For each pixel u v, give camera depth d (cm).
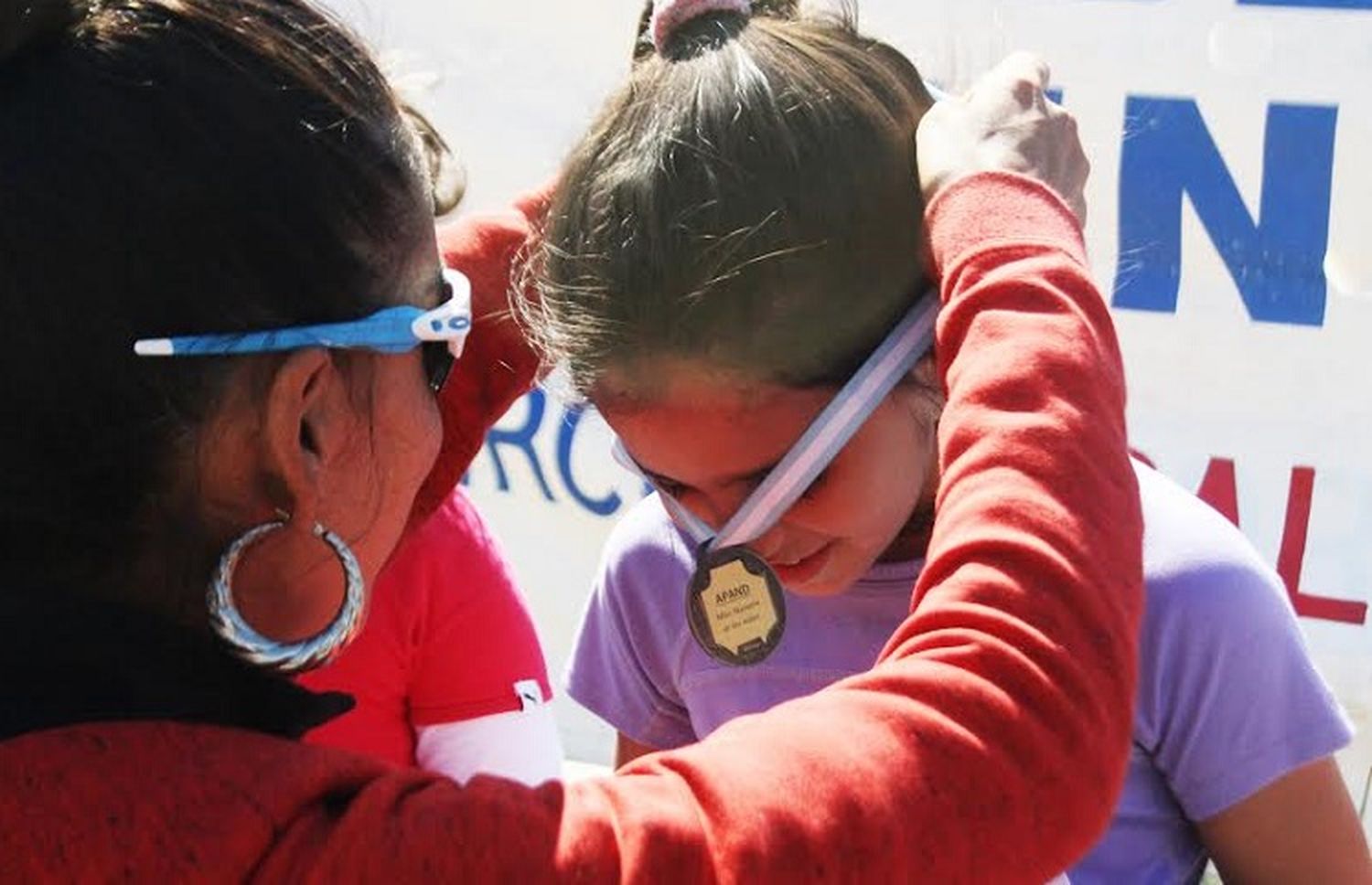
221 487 134
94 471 129
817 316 169
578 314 173
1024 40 318
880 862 128
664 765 138
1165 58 313
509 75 352
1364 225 310
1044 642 134
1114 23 314
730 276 166
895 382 173
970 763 131
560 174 190
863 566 188
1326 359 316
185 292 127
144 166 126
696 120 171
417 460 152
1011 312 148
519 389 200
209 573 136
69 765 123
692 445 175
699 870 127
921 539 196
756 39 179
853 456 177
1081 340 146
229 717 136
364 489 146
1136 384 326
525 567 372
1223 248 317
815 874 127
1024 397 143
